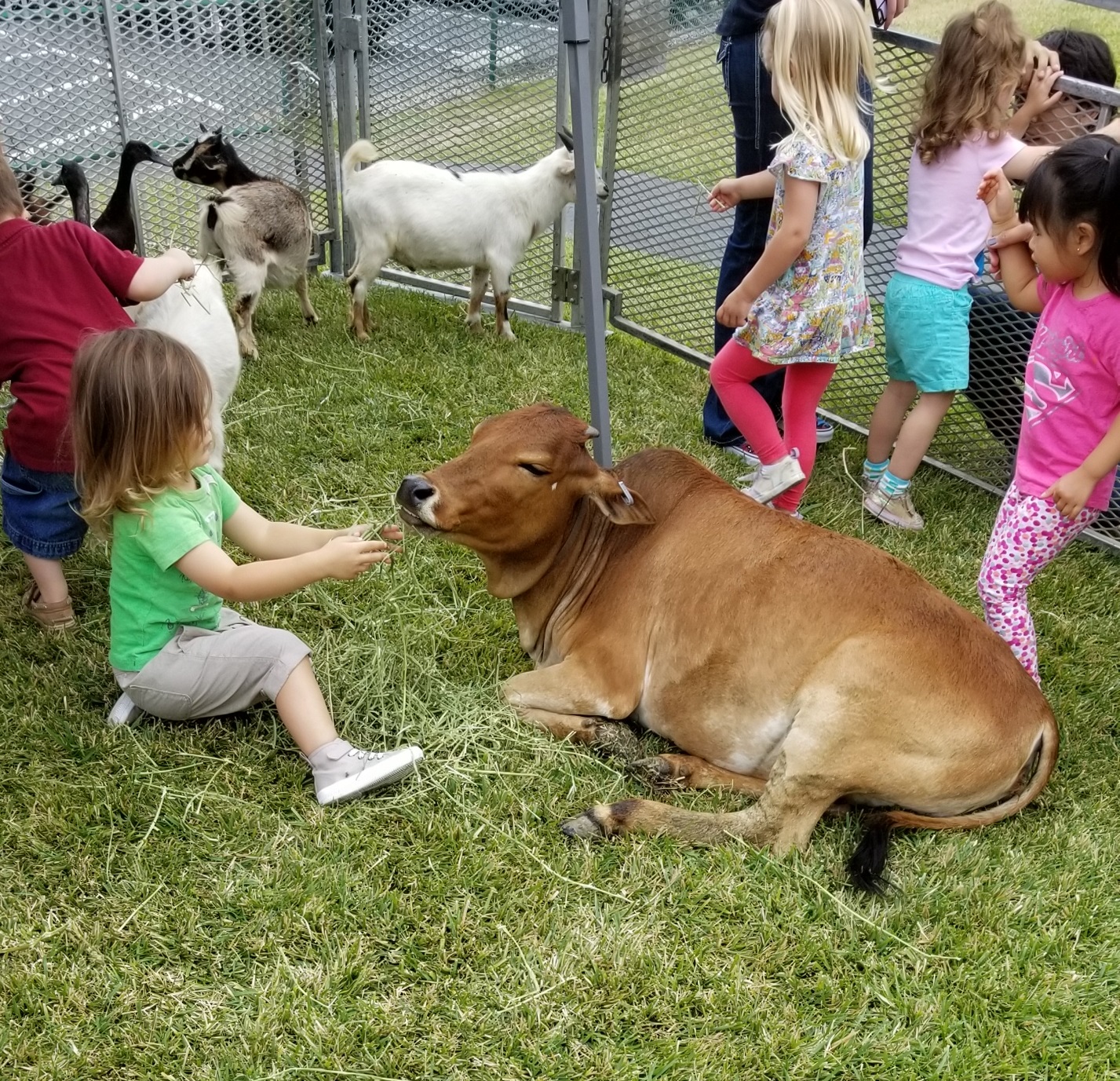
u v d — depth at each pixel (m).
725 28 4.50
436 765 3.02
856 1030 2.39
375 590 3.77
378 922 2.55
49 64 5.30
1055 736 2.95
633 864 2.75
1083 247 3.08
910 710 2.75
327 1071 2.23
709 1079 2.28
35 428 3.19
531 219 5.74
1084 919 2.72
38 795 2.81
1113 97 4.14
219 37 5.92
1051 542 3.39
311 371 5.38
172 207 6.09
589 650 3.23
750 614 2.96
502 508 3.07
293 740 3.08
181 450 2.80
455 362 5.60
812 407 4.32
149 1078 2.20
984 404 4.89
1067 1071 2.36
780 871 2.76
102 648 3.40
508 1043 2.31
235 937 2.50
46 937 2.46
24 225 3.21
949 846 2.85
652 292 6.04
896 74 4.88
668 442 5.06
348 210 5.65
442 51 6.20
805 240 3.85
